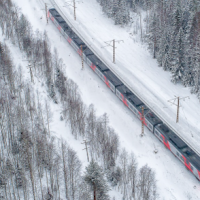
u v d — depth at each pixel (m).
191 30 112.06
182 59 108.25
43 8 157.25
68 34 133.50
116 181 79.19
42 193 72.88
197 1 114.62
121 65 122.25
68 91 103.12
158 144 91.44
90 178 64.88
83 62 125.56
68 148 82.88
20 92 102.88
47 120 93.06
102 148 84.75
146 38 133.88
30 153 78.50
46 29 143.38
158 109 102.19
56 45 133.88
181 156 83.69
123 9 144.25
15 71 109.12
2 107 92.31
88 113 97.31
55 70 115.06
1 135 86.81
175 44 109.00
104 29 144.62
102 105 105.31
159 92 109.00
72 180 74.25
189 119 98.56
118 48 132.25
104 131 87.88
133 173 76.62
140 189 76.31
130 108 101.12
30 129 89.62
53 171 77.62
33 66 116.62
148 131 95.69
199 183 81.00
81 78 116.94
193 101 104.12
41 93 105.06
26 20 138.62
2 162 79.44
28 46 123.06
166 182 80.94
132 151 89.12
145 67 120.81
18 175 75.06
